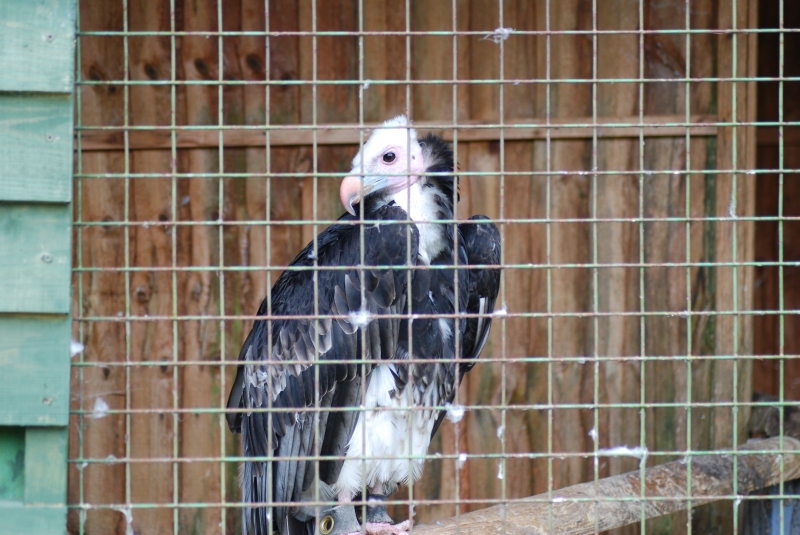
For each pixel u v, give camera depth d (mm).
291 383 4441
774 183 8125
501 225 5938
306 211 6484
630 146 6398
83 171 6344
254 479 4605
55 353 3170
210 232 6473
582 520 4602
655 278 6426
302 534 4672
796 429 5898
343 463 4465
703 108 6355
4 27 3100
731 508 6426
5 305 3135
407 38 3035
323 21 6387
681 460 5348
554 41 6387
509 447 6496
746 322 6359
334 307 4340
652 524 6504
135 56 6344
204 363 3043
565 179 6438
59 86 3119
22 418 3158
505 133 6395
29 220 3150
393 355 4293
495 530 4312
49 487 3184
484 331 5023
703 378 6418
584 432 6477
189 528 6484
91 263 6406
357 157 4906
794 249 8141
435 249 4598
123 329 6449
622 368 6465
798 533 5688
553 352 6473
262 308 4910
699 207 6398
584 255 6461
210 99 6387
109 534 6426
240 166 6422
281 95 6422
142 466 6484
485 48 6387
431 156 4859
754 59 6301
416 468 4668
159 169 6410
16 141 3121
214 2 6355
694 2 6340
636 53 6383
